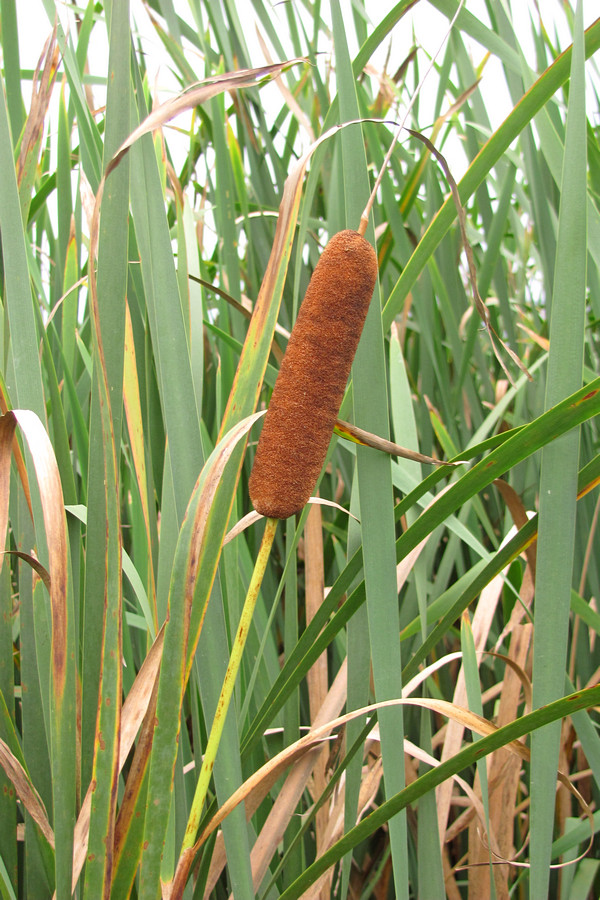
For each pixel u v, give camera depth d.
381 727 0.54
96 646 0.54
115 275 0.51
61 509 0.48
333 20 0.54
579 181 0.52
